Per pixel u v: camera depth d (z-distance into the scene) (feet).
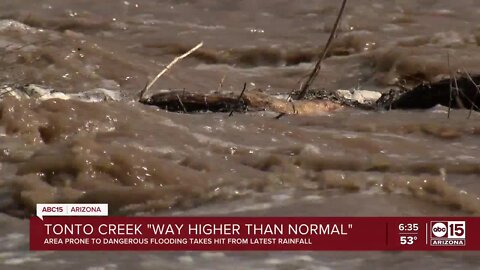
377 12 176.96
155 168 78.28
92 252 65.41
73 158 78.07
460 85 108.17
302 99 110.52
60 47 134.10
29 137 87.30
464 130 95.50
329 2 182.60
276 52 154.10
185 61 152.05
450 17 175.32
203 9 181.88
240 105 103.71
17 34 139.33
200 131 90.02
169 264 62.90
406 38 161.89
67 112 90.33
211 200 74.13
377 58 144.87
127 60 133.18
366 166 81.00
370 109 109.50
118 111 92.48
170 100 103.65
